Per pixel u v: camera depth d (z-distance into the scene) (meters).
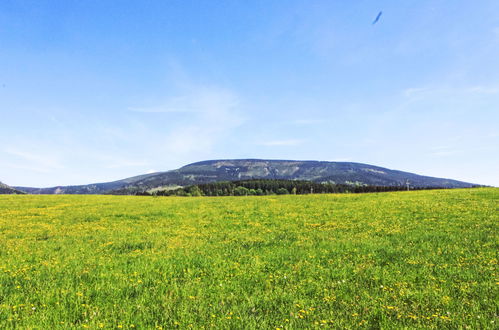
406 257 12.84
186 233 21.14
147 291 9.51
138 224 25.98
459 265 11.12
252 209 34.88
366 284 9.75
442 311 7.55
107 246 17.14
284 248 15.66
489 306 7.64
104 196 62.84
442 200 35.03
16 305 8.20
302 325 7.11
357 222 23.59
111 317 7.64
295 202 41.97
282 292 9.24
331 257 13.52
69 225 25.95
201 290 9.49
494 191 42.34
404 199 39.22
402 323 7.07
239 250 15.29
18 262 13.34
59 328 6.91
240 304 8.32
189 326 7.06
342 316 7.54
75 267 12.34
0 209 37.38
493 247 13.76
